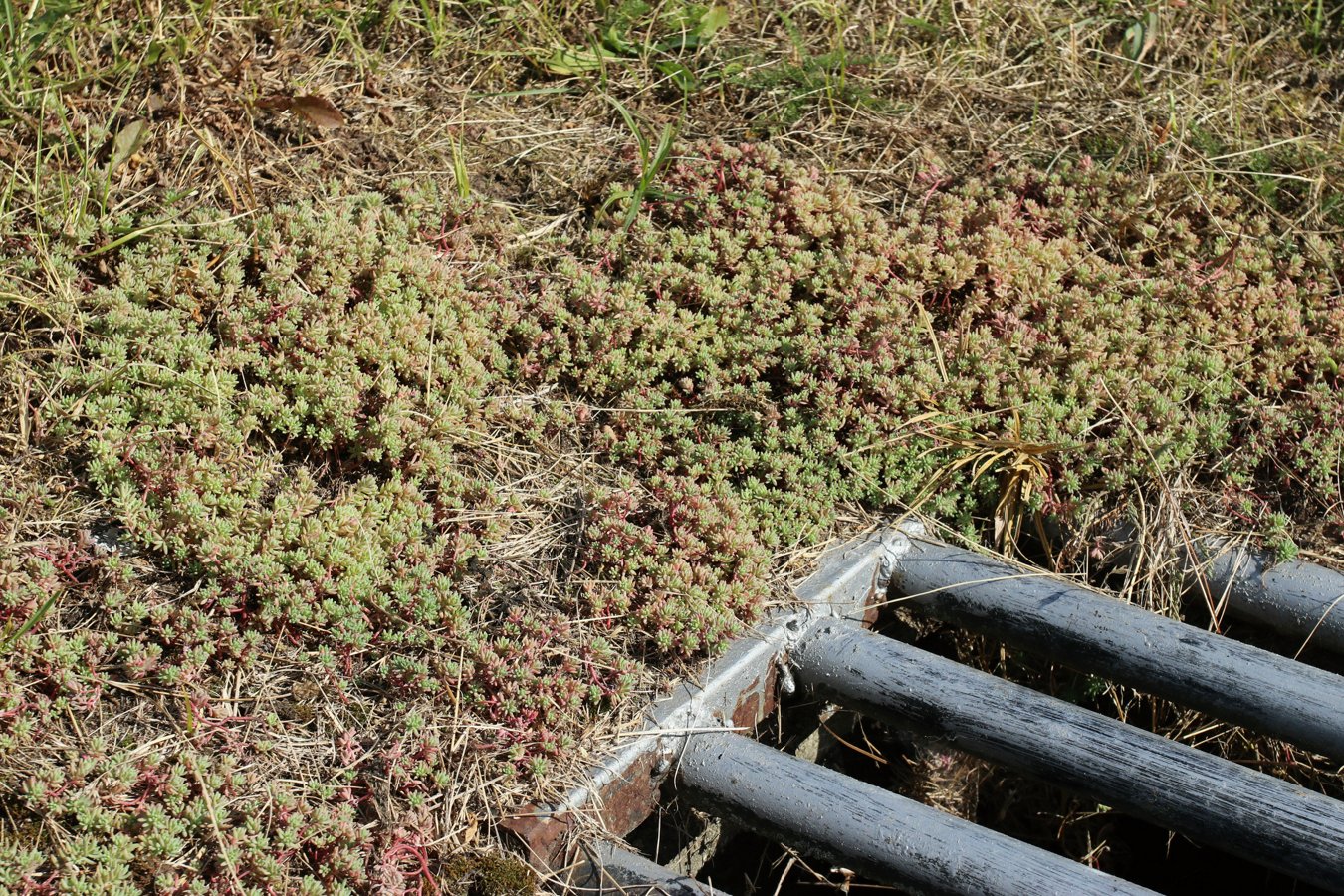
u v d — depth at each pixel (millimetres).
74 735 1864
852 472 2131
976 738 1977
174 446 2025
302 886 1799
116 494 1985
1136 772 1928
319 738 1894
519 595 2004
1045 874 1854
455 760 1893
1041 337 2217
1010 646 2109
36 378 2043
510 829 1864
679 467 2131
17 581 1911
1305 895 2180
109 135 2236
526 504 2082
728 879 2121
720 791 1936
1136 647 2021
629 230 2299
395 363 2109
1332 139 2504
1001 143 2465
